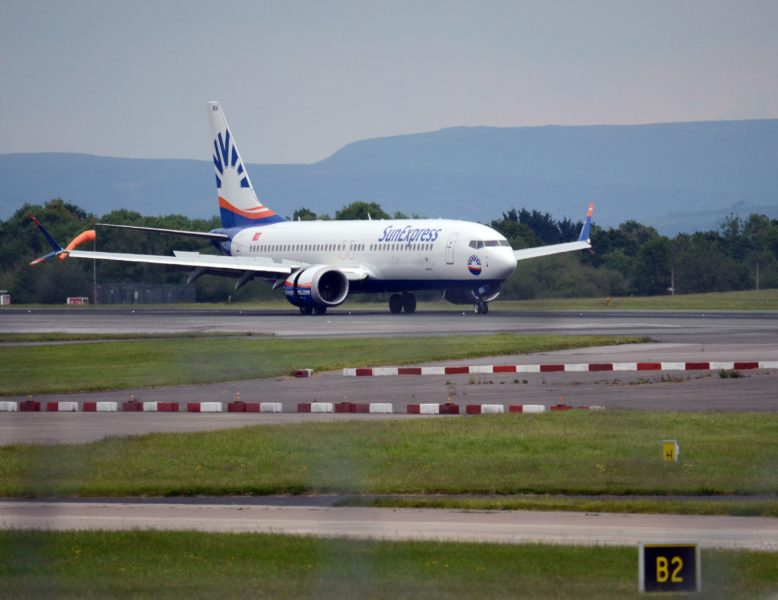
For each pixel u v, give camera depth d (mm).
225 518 74312
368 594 55188
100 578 58656
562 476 85875
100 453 98188
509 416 116062
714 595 53438
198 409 130875
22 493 83062
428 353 186125
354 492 82812
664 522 71125
